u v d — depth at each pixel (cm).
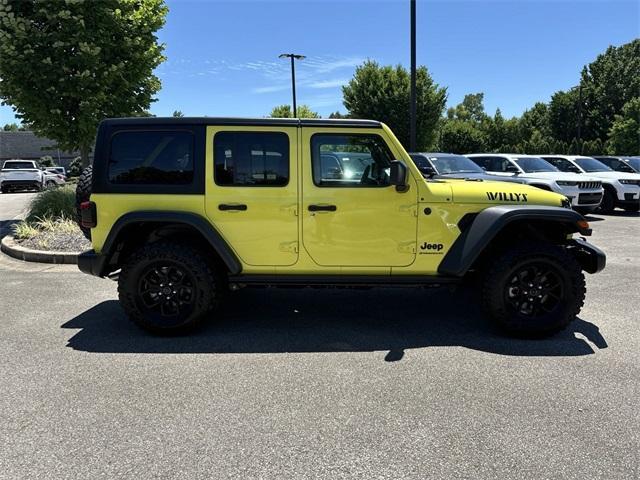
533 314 450
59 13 976
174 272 453
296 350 423
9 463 264
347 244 452
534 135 5219
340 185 447
